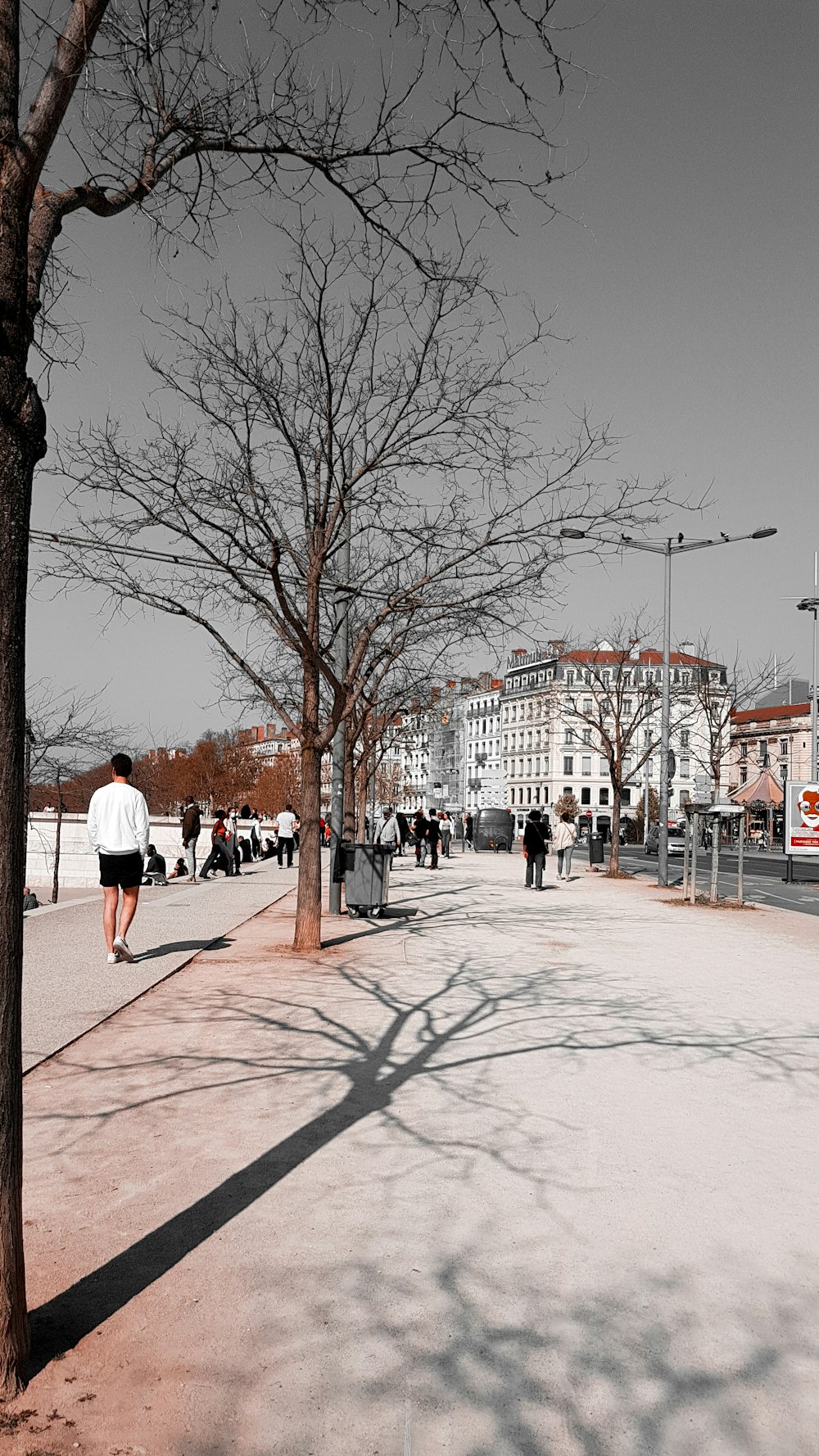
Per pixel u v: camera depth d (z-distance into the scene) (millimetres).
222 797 80812
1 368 3277
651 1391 3297
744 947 15477
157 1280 3984
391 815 27469
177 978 11047
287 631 13805
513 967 12492
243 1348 3492
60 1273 4035
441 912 19562
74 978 10617
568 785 112438
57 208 3912
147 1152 5465
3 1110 3205
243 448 12703
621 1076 7316
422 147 5914
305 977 11266
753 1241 4512
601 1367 3434
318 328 12539
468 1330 3654
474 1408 3172
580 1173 5297
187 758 80375
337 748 18875
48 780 24078
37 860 34656
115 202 4461
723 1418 3166
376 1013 9320
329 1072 7215
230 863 29109
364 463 13453
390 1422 3088
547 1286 4023
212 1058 7504
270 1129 5898
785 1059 7938
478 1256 4273
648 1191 5066
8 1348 3195
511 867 38312
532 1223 4637
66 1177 5094
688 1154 5648
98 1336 3551
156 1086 6738
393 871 33656
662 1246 4426
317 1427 3055
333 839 18875
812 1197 5047
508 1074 7285
